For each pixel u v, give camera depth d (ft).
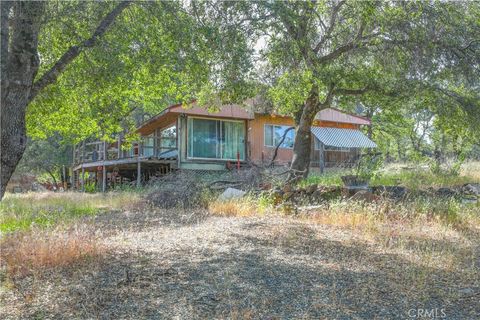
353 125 75.20
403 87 39.40
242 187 40.91
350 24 40.09
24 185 94.68
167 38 25.29
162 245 21.02
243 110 64.49
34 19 17.93
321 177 47.80
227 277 15.64
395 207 32.07
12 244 20.94
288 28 33.09
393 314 12.54
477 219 30.53
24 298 13.48
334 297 13.78
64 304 12.99
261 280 15.37
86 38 24.84
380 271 16.92
